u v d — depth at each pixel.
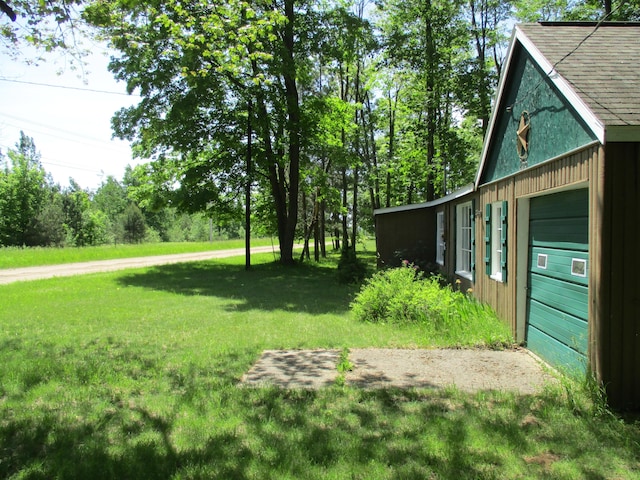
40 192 49.34
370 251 37.09
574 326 4.92
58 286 14.59
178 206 21.56
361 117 29.34
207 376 5.23
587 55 5.14
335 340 6.96
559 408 4.10
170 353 6.31
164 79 17.34
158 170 22.14
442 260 13.56
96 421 3.98
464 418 3.92
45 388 4.82
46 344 6.88
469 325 7.30
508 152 6.84
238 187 21.62
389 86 25.86
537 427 3.75
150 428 3.83
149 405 4.33
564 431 3.66
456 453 3.32
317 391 4.66
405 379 5.05
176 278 17.06
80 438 3.66
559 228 5.33
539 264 5.96
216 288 14.30
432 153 22.77
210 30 9.59
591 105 4.09
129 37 9.08
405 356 6.00
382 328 7.86
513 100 6.59
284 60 17.52
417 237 14.84
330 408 4.21
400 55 21.20
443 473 3.05
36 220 46.78
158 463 3.25
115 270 20.12
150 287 14.49
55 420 4.00
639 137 3.87
